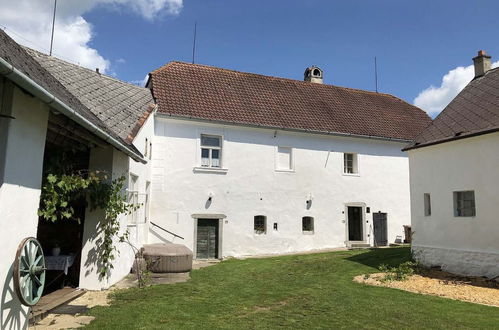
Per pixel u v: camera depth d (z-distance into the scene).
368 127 20.89
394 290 9.66
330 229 19.14
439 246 12.66
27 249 5.16
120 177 9.39
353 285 10.29
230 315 7.10
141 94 15.89
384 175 20.77
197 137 17.00
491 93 13.25
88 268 8.70
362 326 6.54
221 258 16.75
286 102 20.75
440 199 12.73
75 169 8.27
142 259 11.33
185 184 16.58
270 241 17.83
